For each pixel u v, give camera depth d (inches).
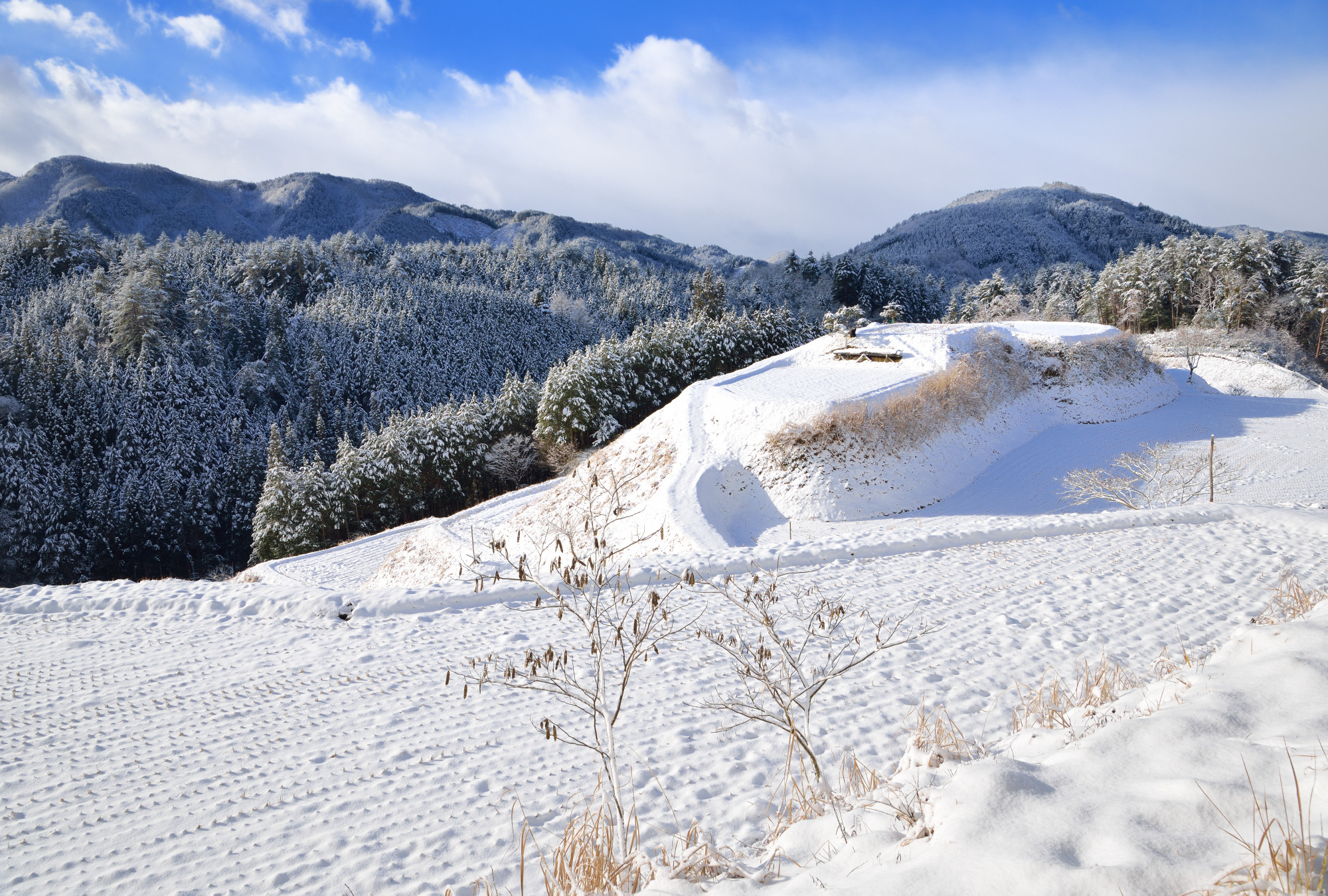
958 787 149.1
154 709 393.4
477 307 5497.1
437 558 1291.8
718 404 1293.1
